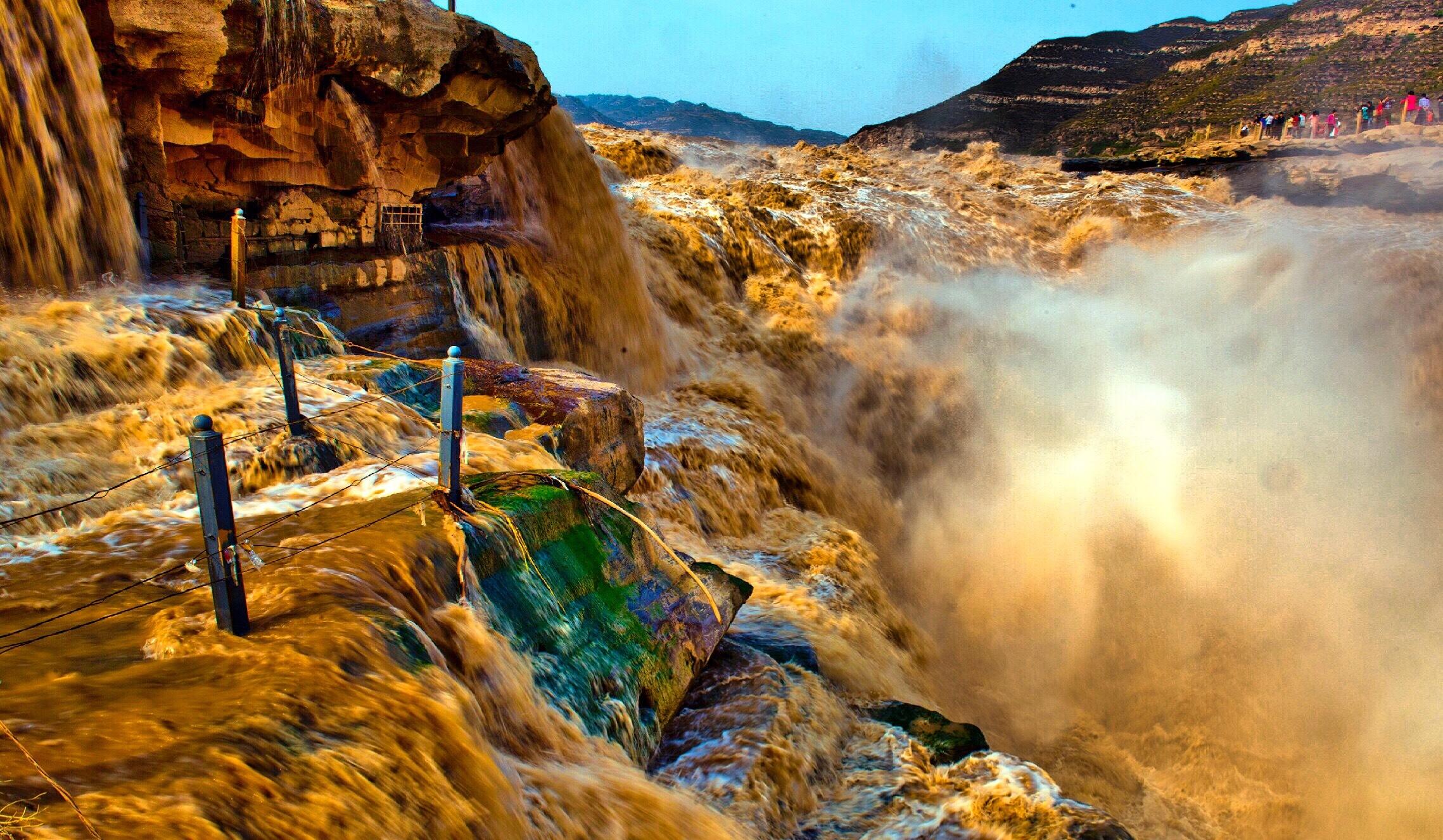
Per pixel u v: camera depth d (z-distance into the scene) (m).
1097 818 5.55
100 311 7.29
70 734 3.03
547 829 3.84
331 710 3.40
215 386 7.18
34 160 7.72
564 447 8.02
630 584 6.14
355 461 6.22
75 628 3.86
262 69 9.09
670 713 5.82
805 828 5.61
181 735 3.08
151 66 8.53
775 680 6.45
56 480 5.62
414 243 11.72
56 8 7.87
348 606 4.02
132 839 2.60
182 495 5.82
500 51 11.00
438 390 8.40
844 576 10.89
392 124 10.97
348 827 3.01
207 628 3.81
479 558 5.07
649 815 4.47
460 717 3.72
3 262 7.52
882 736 6.58
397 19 9.95
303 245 10.39
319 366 8.18
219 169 9.61
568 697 4.99
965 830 5.59
